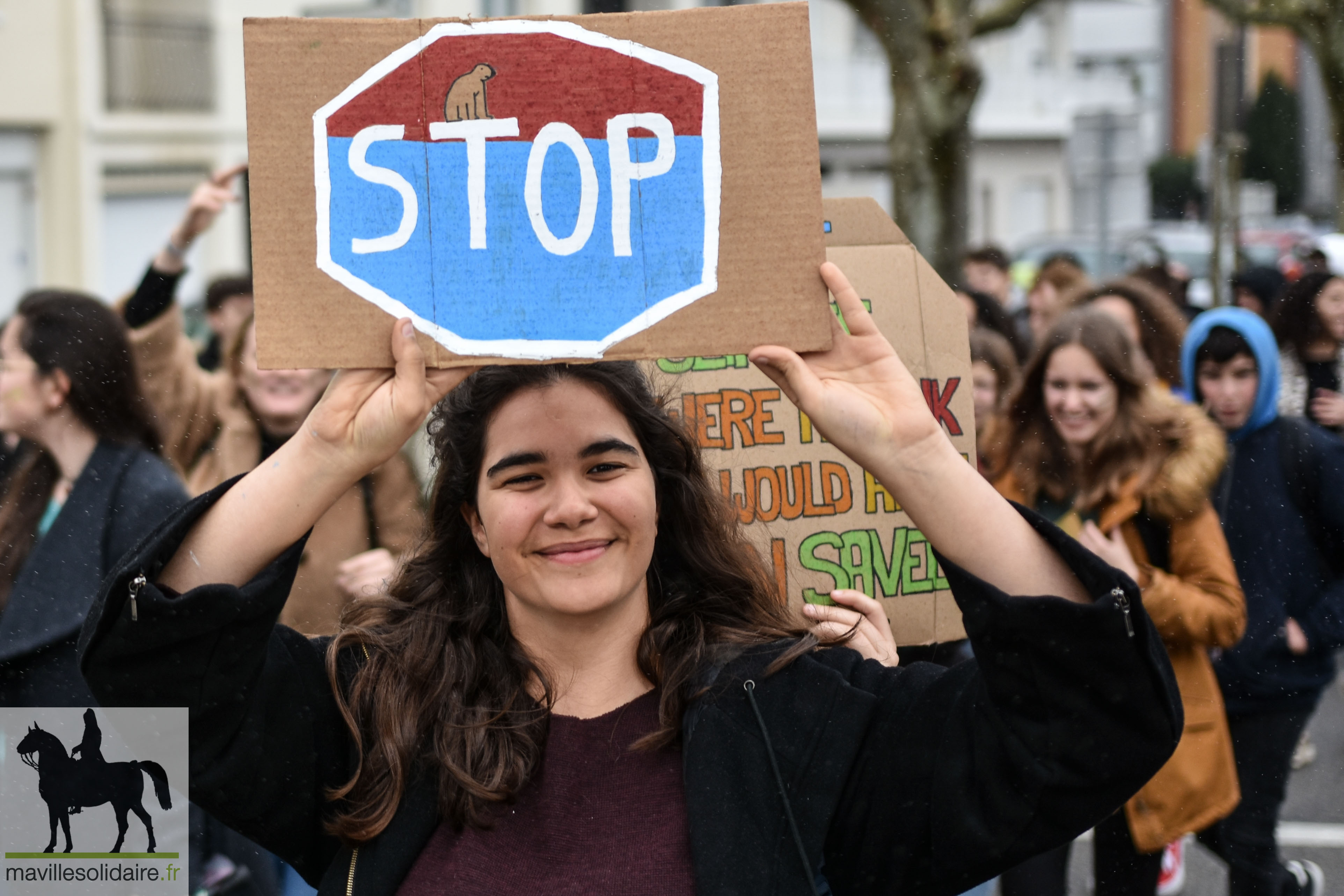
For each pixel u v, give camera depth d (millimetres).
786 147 1881
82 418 3412
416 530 2557
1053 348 3715
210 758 1922
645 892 1913
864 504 2582
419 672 2047
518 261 1890
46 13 15211
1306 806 5488
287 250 1881
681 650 2082
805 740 2000
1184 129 35812
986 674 1855
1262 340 3865
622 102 1890
